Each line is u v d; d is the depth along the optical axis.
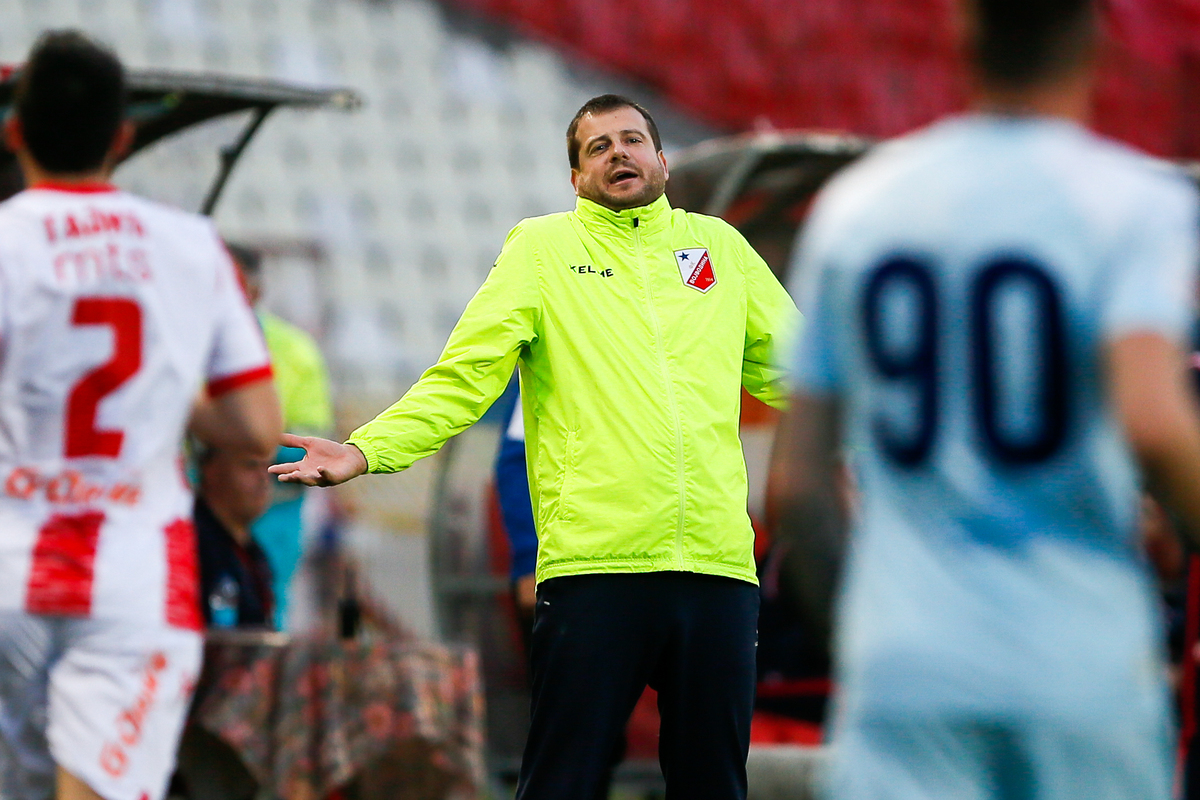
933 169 6.70
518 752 21.98
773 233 25.05
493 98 53.44
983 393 6.42
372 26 52.84
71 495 9.54
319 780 15.71
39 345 9.48
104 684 9.57
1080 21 6.72
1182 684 15.48
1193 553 15.46
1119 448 6.33
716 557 11.40
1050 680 6.18
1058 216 6.41
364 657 16.19
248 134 21.41
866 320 6.71
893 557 6.51
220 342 10.22
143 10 48.59
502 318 11.82
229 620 17.11
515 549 15.91
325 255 46.88
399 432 11.43
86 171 9.88
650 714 21.34
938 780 6.29
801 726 19.59
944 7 61.97
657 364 11.62
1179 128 62.94
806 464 6.90
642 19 58.16
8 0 46.59
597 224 12.10
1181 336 6.17
